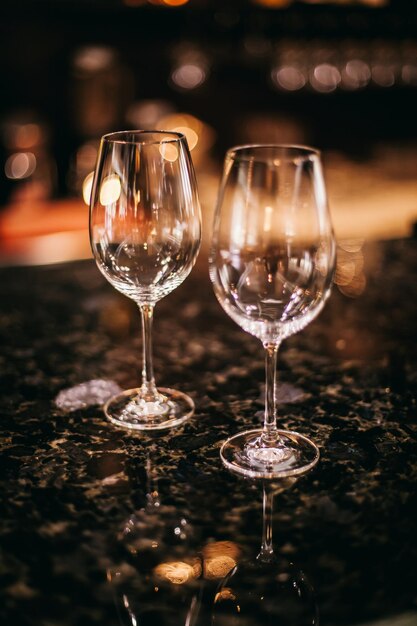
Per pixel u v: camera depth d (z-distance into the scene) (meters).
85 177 2.19
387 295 0.97
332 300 0.95
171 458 0.58
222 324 0.87
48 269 1.11
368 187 2.33
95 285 1.03
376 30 2.13
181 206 0.63
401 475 0.55
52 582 0.43
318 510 0.51
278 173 0.56
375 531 0.48
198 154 2.45
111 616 0.41
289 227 0.56
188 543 0.47
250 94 2.66
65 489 0.53
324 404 0.66
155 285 0.65
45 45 2.29
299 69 2.38
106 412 0.65
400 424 0.62
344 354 0.78
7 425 0.63
